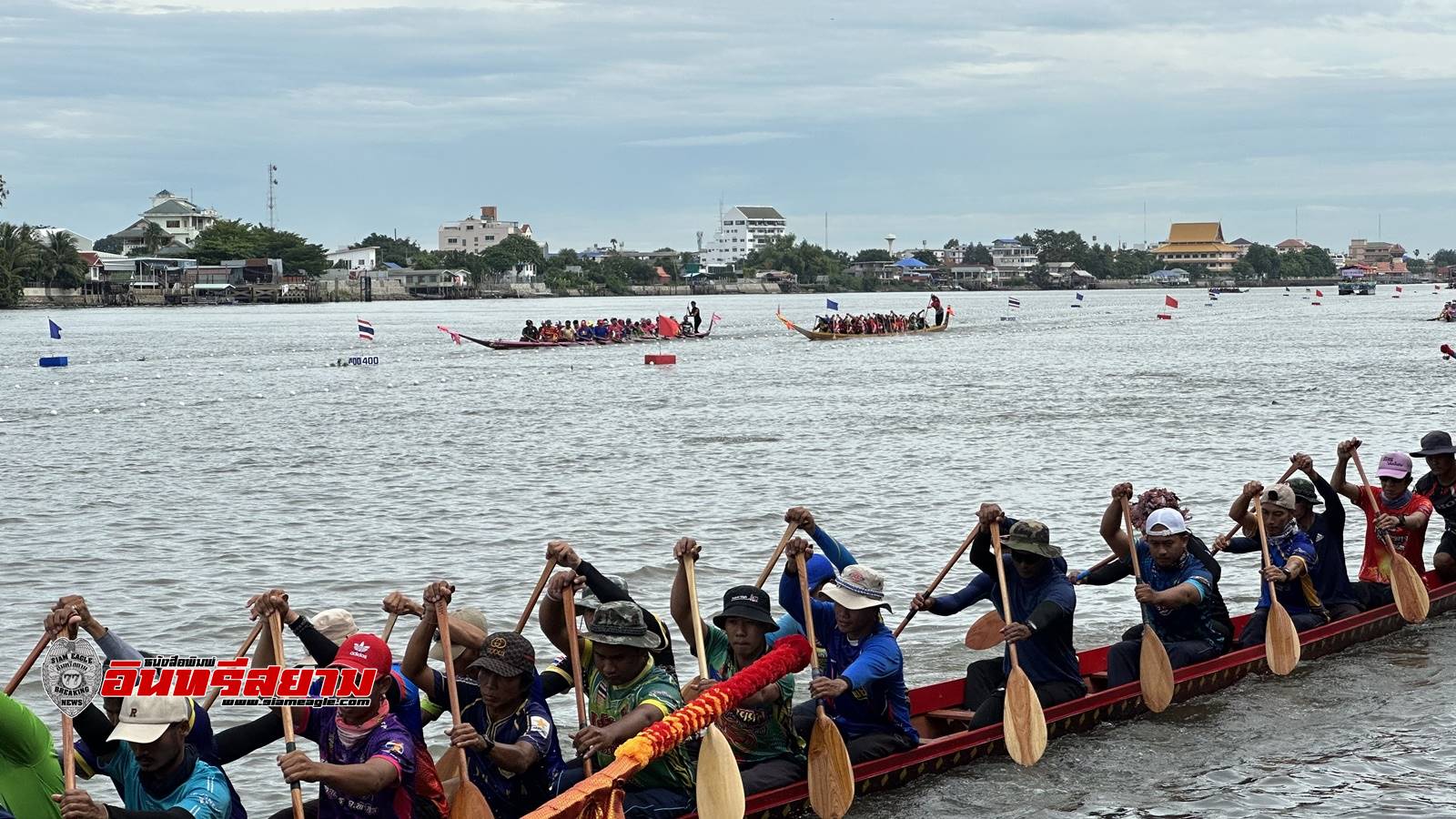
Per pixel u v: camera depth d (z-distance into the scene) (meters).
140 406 46.25
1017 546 11.95
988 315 144.62
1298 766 11.79
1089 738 12.45
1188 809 10.95
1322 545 15.24
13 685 8.75
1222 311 149.25
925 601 12.69
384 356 74.38
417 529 23.52
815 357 71.44
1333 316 127.19
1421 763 11.80
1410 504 16.19
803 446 34.06
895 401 45.59
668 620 17.52
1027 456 31.72
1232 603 17.67
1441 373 53.88
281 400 48.09
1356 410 40.84
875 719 11.27
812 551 10.94
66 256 186.00
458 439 36.25
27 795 8.05
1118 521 13.77
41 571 20.25
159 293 196.50
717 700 9.56
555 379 57.56
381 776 8.26
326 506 25.84
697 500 26.06
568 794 8.88
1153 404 43.50
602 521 24.02
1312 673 14.26
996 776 11.62
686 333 91.31
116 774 8.47
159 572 20.20
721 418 40.97
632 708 9.58
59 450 34.41
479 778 9.31
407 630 17.17
